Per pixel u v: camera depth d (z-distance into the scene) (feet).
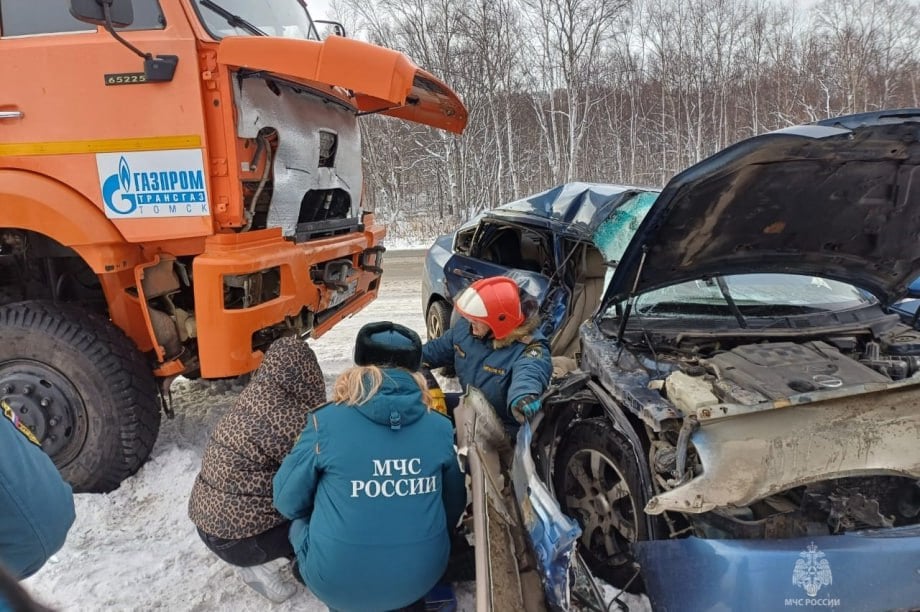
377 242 16.97
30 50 10.40
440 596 8.07
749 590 5.95
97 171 10.57
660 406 7.16
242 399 8.50
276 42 9.91
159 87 10.28
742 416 6.60
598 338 9.71
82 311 11.21
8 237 11.50
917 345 8.85
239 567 8.36
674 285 9.77
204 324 10.31
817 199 8.20
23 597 2.02
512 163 73.51
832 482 7.07
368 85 9.84
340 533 6.88
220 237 10.49
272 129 11.39
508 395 9.30
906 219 8.60
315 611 8.42
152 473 11.82
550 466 9.12
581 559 7.62
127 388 11.02
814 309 10.17
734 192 7.65
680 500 6.20
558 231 14.49
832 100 95.71
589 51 78.07
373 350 7.35
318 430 7.09
